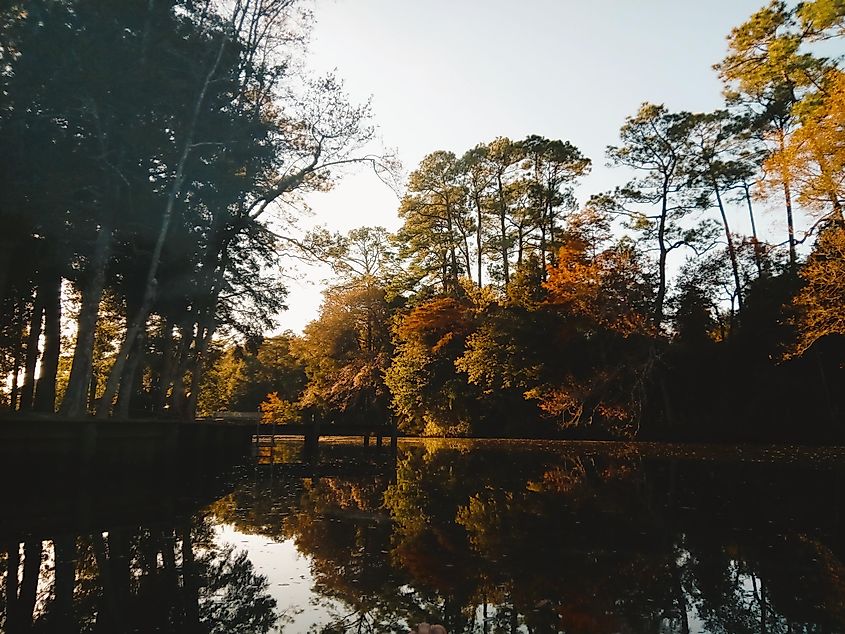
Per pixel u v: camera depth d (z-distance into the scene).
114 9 15.72
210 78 18.84
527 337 36.62
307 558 7.76
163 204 19.27
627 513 11.00
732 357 34.69
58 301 21.34
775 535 9.06
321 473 19.17
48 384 20.89
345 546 8.43
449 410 41.69
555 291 35.16
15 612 5.58
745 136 35.03
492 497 13.24
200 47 19.08
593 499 12.79
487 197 48.50
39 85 14.42
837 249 21.67
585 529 9.55
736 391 34.53
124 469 15.04
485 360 37.56
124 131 16.23
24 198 14.49
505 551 8.12
